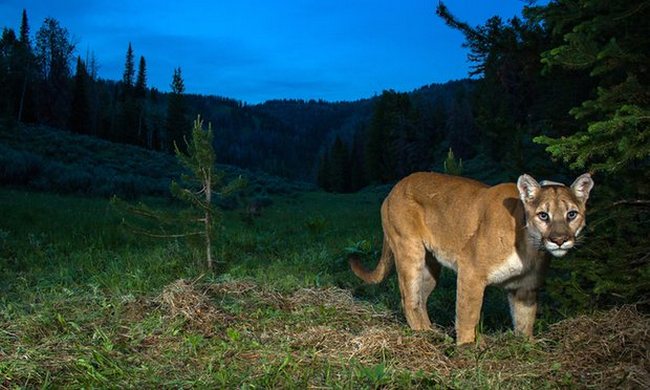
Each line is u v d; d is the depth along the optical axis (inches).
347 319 251.6
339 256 409.1
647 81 217.6
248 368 194.4
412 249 247.0
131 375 189.0
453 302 297.1
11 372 183.5
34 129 1868.8
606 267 208.8
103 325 231.8
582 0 203.9
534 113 317.7
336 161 4178.2
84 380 182.9
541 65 287.9
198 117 368.8
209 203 367.2
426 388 178.2
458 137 2696.9
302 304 267.4
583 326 204.5
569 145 192.5
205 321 236.1
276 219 801.6
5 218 549.3
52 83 3021.7
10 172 1034.7
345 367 192.2
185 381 182.4
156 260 378.9
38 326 226.5
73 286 305.3
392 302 295.1
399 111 3449.8
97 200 948.0
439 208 233.0
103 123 3324.3
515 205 203.9
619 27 214.1
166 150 3636.8
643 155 182.5
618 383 173.3
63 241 457.7
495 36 298.8
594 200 231.3
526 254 201.6
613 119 179.2
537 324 231.5
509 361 195.3
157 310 245.3
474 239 213.6
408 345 205.2
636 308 209.2
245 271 356.8
